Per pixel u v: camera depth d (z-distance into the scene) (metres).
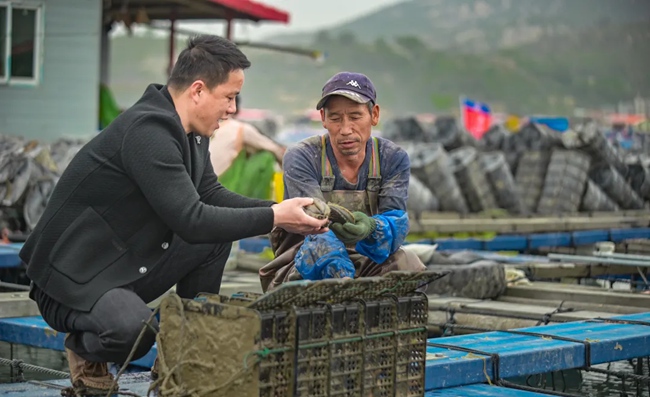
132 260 3.73
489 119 25.05
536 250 12.70
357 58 185.12
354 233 4.03
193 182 3.88
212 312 3.27
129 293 3.66
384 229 4.21
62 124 17.02
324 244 4.18
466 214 13.09
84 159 3.69
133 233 3.71
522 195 15.10
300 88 181.12
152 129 3.62
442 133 17.42
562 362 4.93
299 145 4.51
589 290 7.46
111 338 3.57
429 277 3.57
